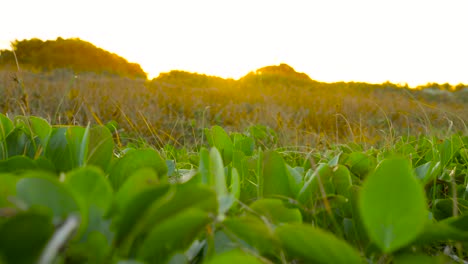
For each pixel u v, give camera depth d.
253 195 1.36
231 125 7.04
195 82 17.00
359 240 0.96
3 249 0.40
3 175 0.59
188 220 0.57
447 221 0.83
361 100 11.35
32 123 1.37
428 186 1.46
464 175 1.68
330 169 1.16
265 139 3.25
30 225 0.40
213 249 0.69
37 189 0.53
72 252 0.51
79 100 4.17
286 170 1.10
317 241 0.56
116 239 0.58
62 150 1.27
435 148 2.08
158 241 0.58
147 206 0.58
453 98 16.53
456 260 0.99
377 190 0.63
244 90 14.64
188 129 5.62
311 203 1.05
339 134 4.74
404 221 0.62
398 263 0.62
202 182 0.94
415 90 16.89
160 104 8.91
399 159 0.63
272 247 0.69
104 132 1.25
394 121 7.24
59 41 27.06
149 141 4.18
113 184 1.17
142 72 30.36
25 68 17.73
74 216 0.44
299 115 7.89
